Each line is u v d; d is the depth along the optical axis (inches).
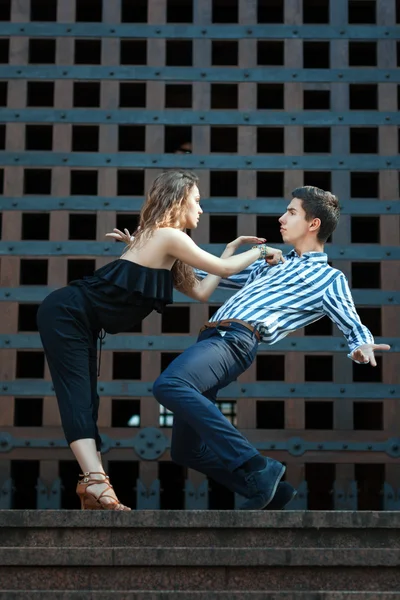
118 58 345.7
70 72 344.5
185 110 342.3
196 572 155.7
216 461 195.0
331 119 343.0
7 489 313.4
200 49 346.3
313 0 359.9
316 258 201.3
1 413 319.3
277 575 155.7
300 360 324.8
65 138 340.2
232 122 341.4
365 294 330.6
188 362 184.4
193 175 199.3
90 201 336.2
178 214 194.9
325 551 155.3
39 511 160.2
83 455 183.3
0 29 346.6
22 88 343.3
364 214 336.5
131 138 466.9
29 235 462.9
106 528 160.4
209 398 195.2
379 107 344.5
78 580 154.9
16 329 326.3
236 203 336.2
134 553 155.2
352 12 440.5
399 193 339.0
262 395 321.7
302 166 339.3
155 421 319.9
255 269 212.7
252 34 348.2
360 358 190.1
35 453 317.1
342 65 346.9
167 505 475.8
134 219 393.7
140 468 315.9
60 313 186.2
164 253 189.6
